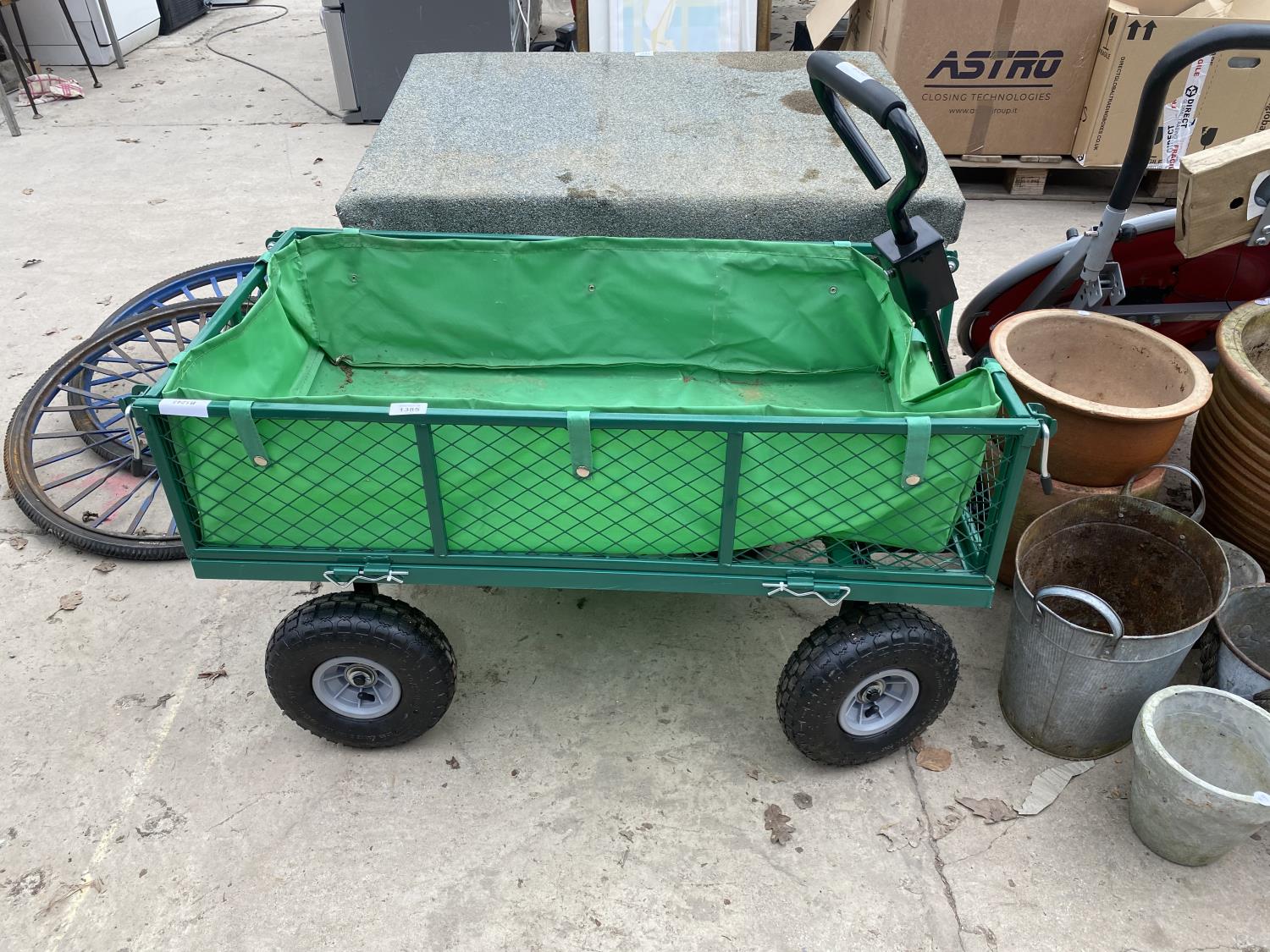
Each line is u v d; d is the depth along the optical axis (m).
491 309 2.72
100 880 2.06
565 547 2.02
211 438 1.85
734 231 2.80
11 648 2.62
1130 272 3.14
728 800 2.23
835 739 2.18
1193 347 3.36
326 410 1.76
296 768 2.30
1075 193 5.25
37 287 4.40
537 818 2.19
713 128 3.25
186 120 6.42
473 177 2.88
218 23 8.71
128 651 2.62
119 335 3.27
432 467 1.86
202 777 2.28
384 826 2.17
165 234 4.89
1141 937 1.96
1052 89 4.84
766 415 1.79
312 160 5.80
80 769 2.29
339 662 2.12
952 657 2.11
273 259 2.50
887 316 2.51
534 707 2.46
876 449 1.83
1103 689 2.12
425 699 2.18
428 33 6.00
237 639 2.67
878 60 3.70
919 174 1.94
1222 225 2.48
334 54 6.11
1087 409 2.33
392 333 2.77
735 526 1.96
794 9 8.23
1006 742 2.38
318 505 1.95
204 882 2.05
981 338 3.43
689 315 2.71
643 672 2.56
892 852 2.12
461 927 1.98
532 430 1.83
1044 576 2.44
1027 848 2.13
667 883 2.06
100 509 3.15
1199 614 2.29
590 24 5.36
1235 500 2.66
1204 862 2.07
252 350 2.39
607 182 2.85
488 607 2.76
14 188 5.39
